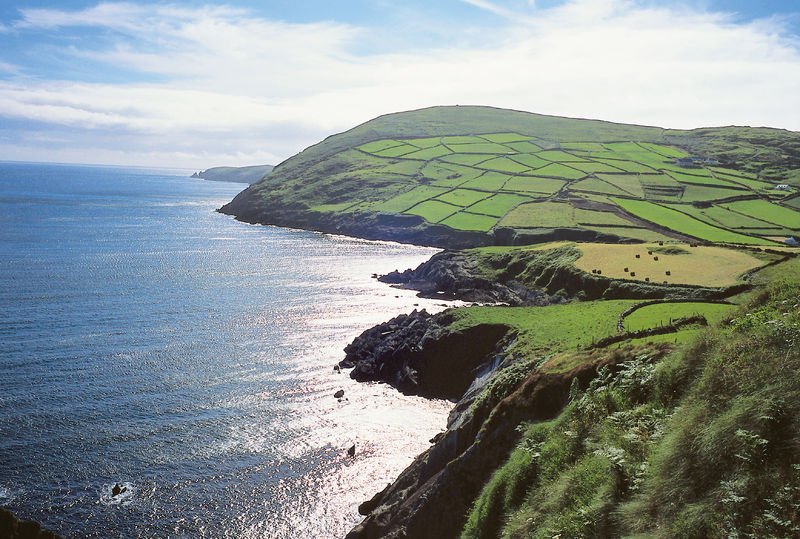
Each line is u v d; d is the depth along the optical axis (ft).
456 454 127.95
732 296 265.75
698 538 59.16
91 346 260.21
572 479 82.58
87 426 185.88
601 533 70.54
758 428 62.75
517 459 98.07
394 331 275.18
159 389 217.97
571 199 630.74
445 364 236.02
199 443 179.73
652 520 65.67
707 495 62.23
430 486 119.75
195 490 155.63
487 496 97.50
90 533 137.28
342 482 162.20
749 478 59.67
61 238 582.35
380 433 192.34
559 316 234.38
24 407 196.24
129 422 190.29
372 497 150.92
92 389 214.07
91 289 369.09
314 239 655.35
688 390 80.64
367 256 548.31
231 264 483.51
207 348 267.18
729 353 76.38
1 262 441.27
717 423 66.49
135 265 458.09
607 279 312.91
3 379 218.18
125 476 160.15
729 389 71.15
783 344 71.97
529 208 612.70
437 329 249.34
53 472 159.74
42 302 330.34
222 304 349.41
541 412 108.17
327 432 191.42
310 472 166.71
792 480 57.26
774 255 333.62
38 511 143.64
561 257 379.35
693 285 283.38
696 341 87.35
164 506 148.46
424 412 212.02
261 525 143.54
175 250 541.75
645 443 78.02
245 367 245.86
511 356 195.21
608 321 204.64
